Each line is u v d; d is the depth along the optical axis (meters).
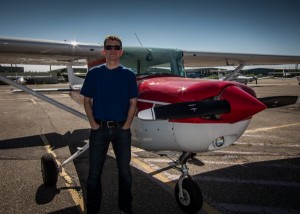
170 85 2.37
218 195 2.82
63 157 4.12
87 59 4.70
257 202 2.67
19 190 2.91
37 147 4.68
